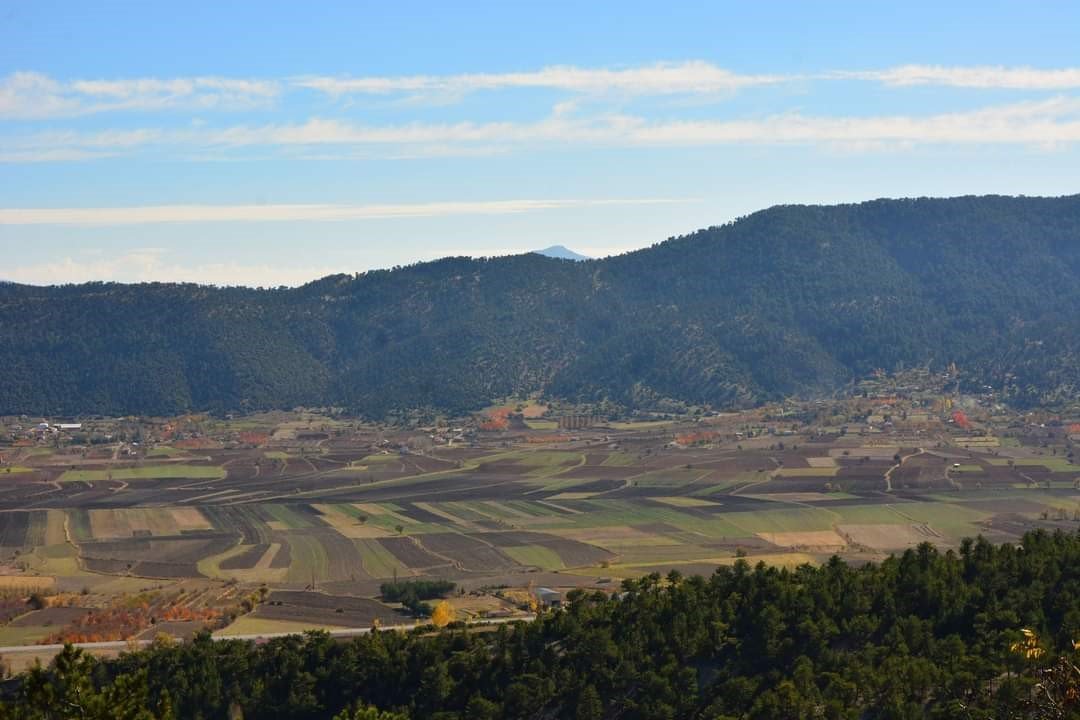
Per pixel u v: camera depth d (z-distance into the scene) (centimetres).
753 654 18425
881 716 16038
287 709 18875
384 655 19325
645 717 17412
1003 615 17912
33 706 10188
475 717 17838
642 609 19888
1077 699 10044
